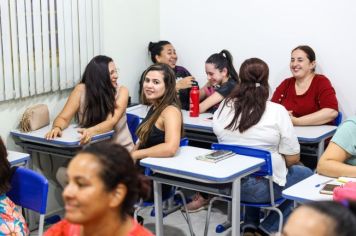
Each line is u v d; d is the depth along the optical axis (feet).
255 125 9.97
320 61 13.96
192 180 9.16
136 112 13.73
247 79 10.07
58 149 11.44
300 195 7.43
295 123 12.64
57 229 5.07
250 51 14.97
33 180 7.91
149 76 10.21
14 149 12.07
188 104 14.64
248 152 9.73
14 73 11.66
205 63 14.47
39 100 12.55
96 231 4.50
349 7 13.32
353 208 3.48
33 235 11.98
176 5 15.98
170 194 10.43
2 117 11.73
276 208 9.82
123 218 4.55
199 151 10.05
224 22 15.25
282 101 13.84
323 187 7.64
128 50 15.17
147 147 10.34
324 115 12.72
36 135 11.48
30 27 11.87
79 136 11.41
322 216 3.38
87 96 12.07
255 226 10.64
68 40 12.89
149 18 15.87
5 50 11.35
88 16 13.43
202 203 13.19
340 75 13.74
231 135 10.28
